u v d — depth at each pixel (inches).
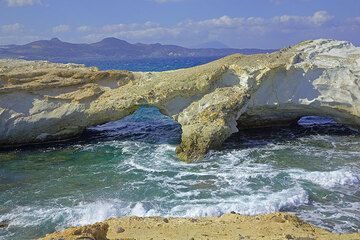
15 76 1136.8
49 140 1171.3
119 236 511.2
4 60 1380.4
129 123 1403.8
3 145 1135.0
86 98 1153.4
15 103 1128.2
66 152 1066.1
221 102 1086.4
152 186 789.9
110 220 590.9
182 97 1122.0
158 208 679.7
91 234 367.2
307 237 479.5
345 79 1160.2
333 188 754.8
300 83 1160.8
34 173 903.1
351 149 1016.9
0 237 584.4
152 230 539.5
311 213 645.3
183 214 649.0
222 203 685.3
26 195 767.1
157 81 1168.2
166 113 1135.6
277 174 829.2
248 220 576.7
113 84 1202.6
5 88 1114.7
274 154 983.6
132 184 807.1
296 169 864.3
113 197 740.0
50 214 663.8
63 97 1151.6
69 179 855.1
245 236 497.0
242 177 821.9
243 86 1130.0
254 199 697.6
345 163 900.0
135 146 1105.4
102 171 900.0
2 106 1115.9
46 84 1151.0
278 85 1158.3
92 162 971.9
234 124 1083.9
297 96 1163.3
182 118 1095.0
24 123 1119.0
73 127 1167.6
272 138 1142.3
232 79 1150.3
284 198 692.7
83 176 871.7
